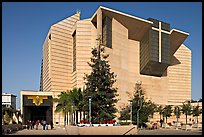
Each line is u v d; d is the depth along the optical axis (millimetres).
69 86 82312
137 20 77125
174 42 91312
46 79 91125
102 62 36500
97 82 35750
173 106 88250
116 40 73750
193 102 94062
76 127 29094
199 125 62188
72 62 83500
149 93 84375
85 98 36531
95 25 78312
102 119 34469
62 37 83125
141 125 52906
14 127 45281
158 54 82438
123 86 74688
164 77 88875
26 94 78000
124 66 76562
